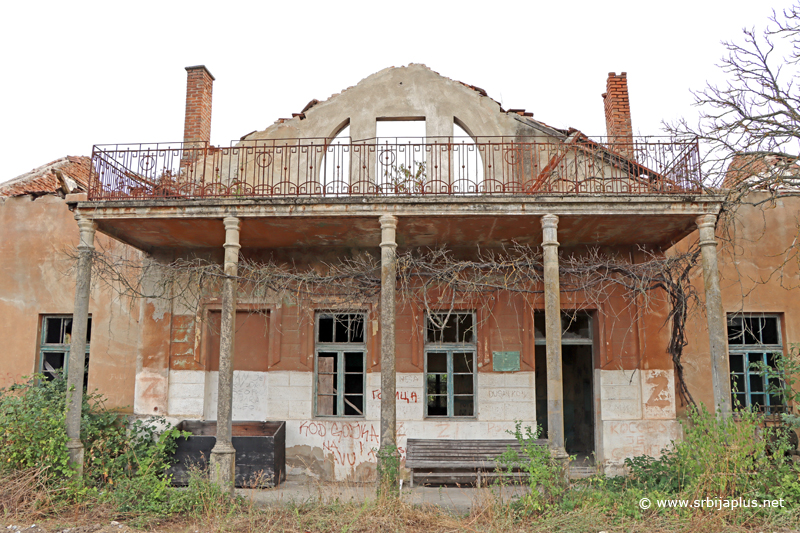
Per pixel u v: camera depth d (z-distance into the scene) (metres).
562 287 9.43
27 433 7.50
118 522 6.91
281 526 6.70
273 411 10.10
